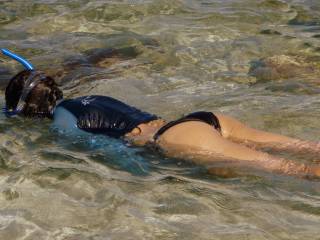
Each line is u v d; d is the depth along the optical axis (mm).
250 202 8242
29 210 8141
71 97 12406
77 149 9898
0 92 12570
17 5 18453
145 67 14094
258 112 11422
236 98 12172
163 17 17484
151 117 10031
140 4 18297
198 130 9172
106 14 17656
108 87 12914
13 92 10773
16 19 17484
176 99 12227
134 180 8891
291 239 7430
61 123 10320
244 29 16609
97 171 9164
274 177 8672
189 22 17062
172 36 16094
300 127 10766
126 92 12633
